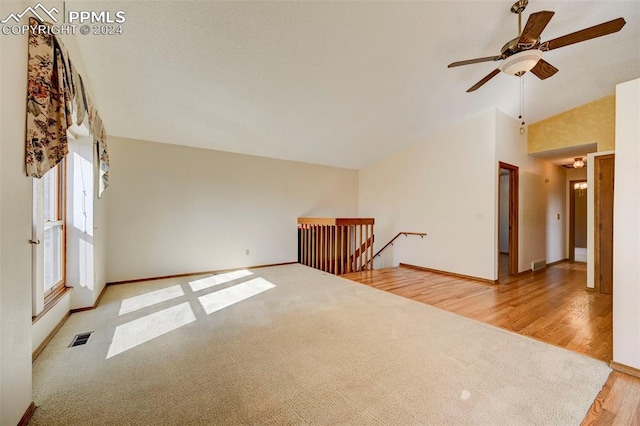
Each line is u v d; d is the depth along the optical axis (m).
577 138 4.61
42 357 2.08
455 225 4.93
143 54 2.61
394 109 4.14
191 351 2.17
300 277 4.74
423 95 3.81
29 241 1.49
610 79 3.76
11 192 1.30
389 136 5.20
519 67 2.42
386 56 2.93
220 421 1.44
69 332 2.52
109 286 4.07
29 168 1.45
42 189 2.27
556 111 4.72
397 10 2.37
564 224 6.56
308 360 2.04
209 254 5.02
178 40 2.46
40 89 1.52
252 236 5.53
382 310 3.12
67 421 1.43
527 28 2.07
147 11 2.16
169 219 4.63
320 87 3.38
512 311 3.12
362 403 1.58
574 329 2.62
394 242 6.19
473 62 2.57
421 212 5.57
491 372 1.89
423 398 1.62
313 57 2.84
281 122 4.23
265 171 5.71
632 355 1.87
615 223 1.98
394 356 2.10
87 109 2.46
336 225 5.16
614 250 1.97
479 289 4.04
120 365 1.97
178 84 3.10
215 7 2.19
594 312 3.09
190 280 4.46
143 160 4.43
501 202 8.12
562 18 2.68
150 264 4.48
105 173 3.49
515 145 4.91
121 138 4.27
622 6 2.56
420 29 2.60
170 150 4.66
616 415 1.49
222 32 2.42
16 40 1.34
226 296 3.62
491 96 4.04
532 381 1.79
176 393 1.66
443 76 3.40
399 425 1.41
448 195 5.05
